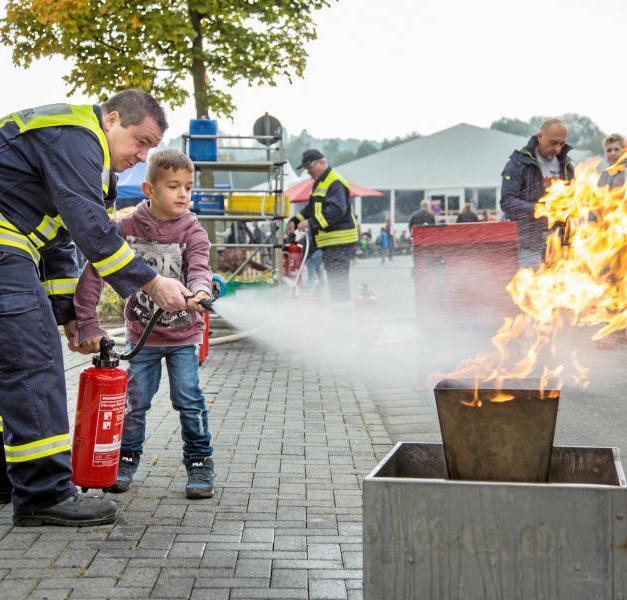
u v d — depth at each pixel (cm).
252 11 1241
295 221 1088
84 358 866
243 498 432
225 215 1105
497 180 4397
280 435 564
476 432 274
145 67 1242
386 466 296
